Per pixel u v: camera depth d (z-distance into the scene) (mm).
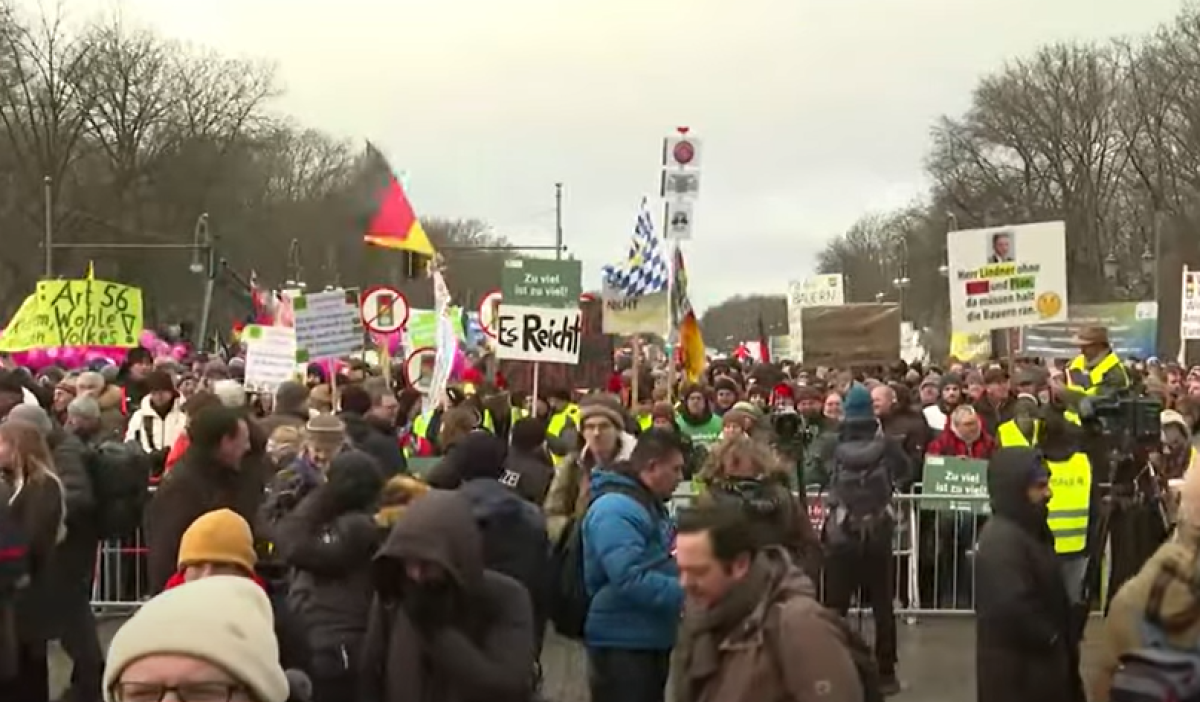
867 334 22859
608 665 5906
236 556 4797
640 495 6016
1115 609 4457
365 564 5613
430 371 16828
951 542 11203
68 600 7715
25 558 6703
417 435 14227
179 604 2754
